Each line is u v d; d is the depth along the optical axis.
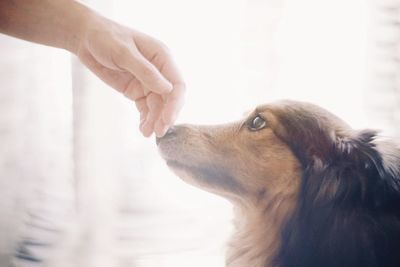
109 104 0.63
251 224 0.63
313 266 0.59
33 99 0.67
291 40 0.64
